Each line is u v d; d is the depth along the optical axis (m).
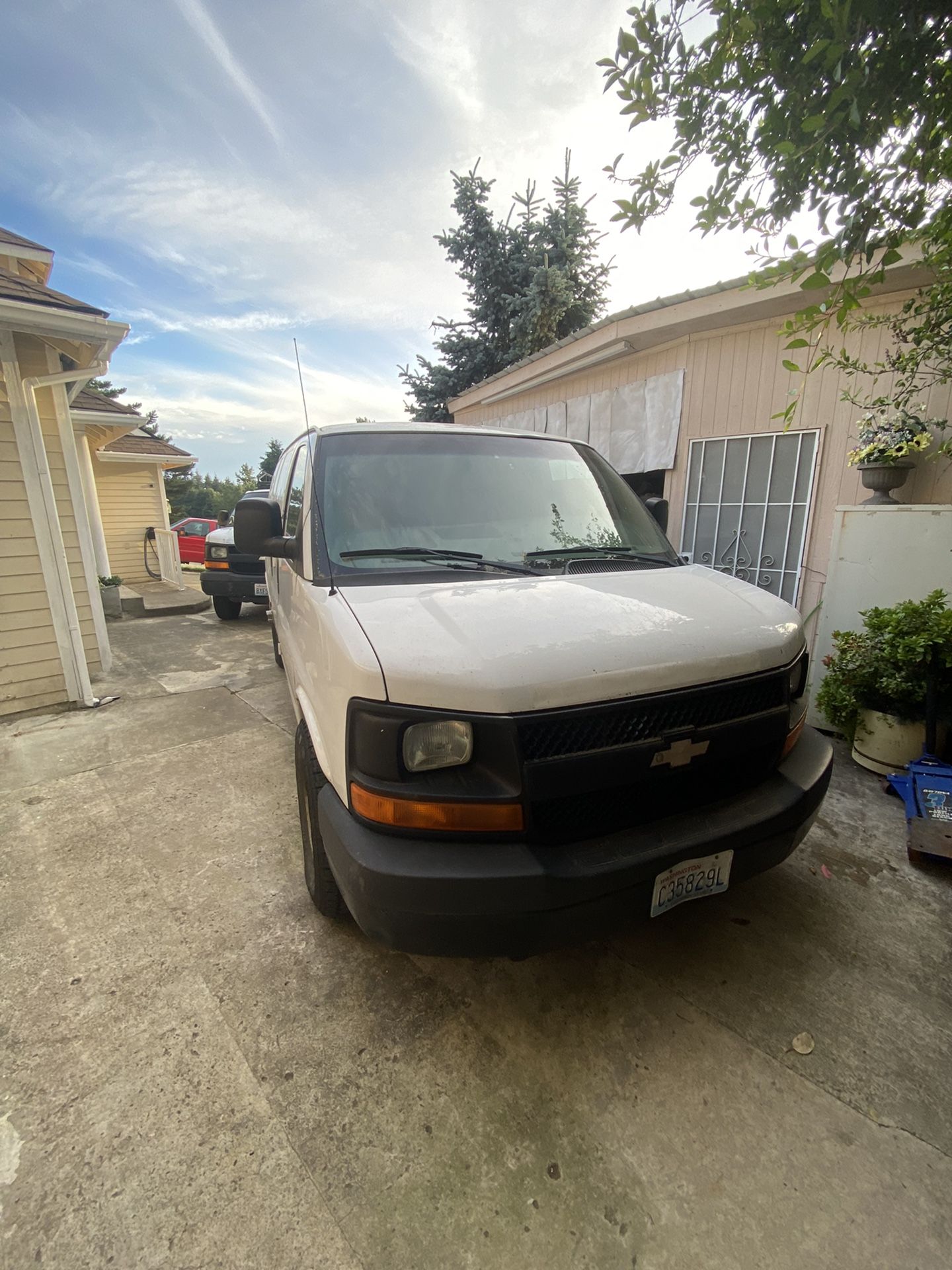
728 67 1.61
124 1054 1.77
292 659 2.81
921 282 3.88
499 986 2.04
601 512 2.80
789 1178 1.46
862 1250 1.31
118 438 10.55
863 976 2.08
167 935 2.27
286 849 2.85
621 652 1.66
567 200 10.66
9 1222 1.35
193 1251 1.30
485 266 11.21
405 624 1.70
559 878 1.50
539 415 7.63
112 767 3.76
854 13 1.35
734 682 1.81
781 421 4.88
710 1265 1.29
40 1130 1.55
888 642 3.37
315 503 2.38
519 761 1.51
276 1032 1.85
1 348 4.31
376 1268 1.28
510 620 1.74
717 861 1.77
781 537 5.04
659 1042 1.83
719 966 2.12
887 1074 1.72
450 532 2.41
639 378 6.02
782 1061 1.76
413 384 12.47
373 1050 1.79
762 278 2.26
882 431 4.02
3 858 2.78
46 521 4.60
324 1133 1.55
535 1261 1.29
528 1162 1.49
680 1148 1.53
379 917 1.53
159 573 12.87
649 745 1.64
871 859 2.73
